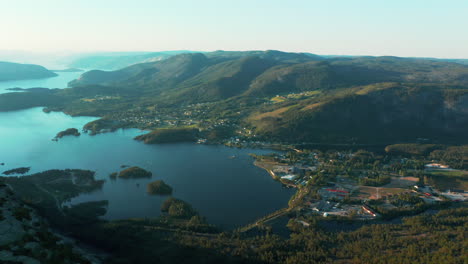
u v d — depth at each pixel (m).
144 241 173.12
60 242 143.25
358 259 151.25
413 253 154.25
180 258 153.62
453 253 153.62
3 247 110.50
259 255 159.38
